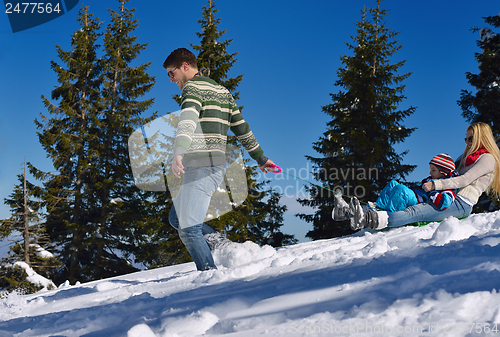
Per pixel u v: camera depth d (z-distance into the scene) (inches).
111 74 809.5
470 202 129.3
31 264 666.8
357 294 36.4
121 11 831.7
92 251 719.7
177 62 96.3
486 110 594.2
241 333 31.6
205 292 57.3
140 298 57.1
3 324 57.1
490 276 33.4
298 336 28.5
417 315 28.9
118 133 744.3
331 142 684.7
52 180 721.6
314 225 664.4
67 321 49.9
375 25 781.9
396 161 680.4
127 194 736.3
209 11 697.6
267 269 71.9
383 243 70.4
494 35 631.8
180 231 88.2
